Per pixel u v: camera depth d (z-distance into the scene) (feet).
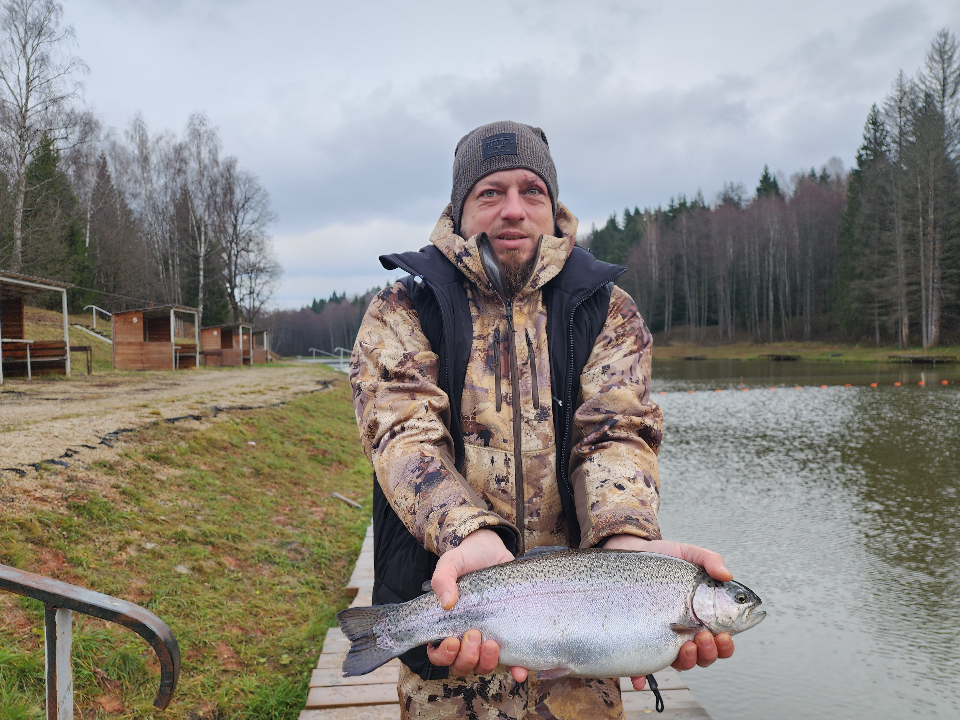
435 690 5.92
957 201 191.21
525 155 6.53
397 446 5.88
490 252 6.44
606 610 5.40
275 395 56.34
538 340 6.38
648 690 14.74
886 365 176.35
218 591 18.03
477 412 6.33
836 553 32.71
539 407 6.28
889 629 23.56
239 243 191.11
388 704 13.60
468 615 5.42
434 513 5.42
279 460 34.30
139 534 19.21
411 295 6.70
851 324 230.89
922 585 28.14
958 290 193.26
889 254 207.10
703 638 5.36
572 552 5.58
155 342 86.79
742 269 292.61
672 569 5.51
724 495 45.21
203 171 166.71
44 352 63.57
